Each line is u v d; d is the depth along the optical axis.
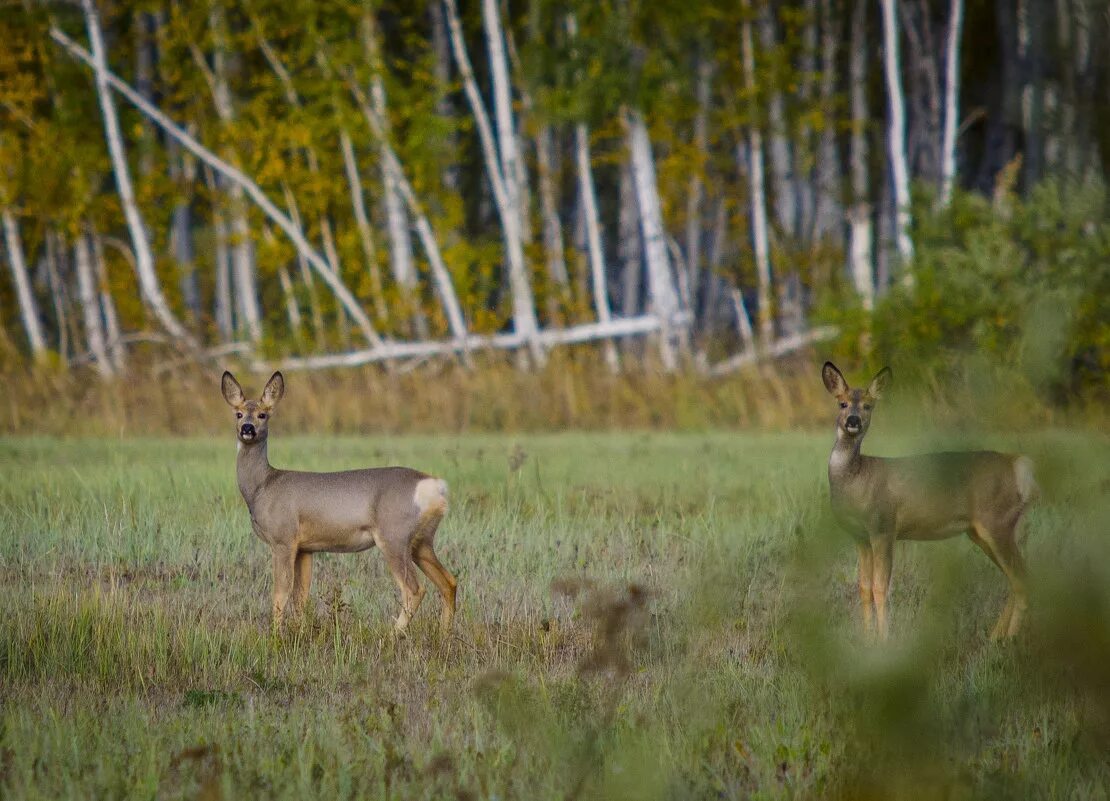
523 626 8.00
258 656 7.33
